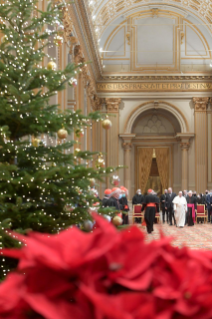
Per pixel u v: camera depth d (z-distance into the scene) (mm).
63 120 4953
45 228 4766
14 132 5020
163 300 819
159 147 29469
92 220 5000
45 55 5148
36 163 4988
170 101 27844
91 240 887
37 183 4512
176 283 852
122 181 27688
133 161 29453
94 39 22406
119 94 27766
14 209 4352
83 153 5121
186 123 27562
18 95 4508
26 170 4844
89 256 834
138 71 27750
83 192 5102
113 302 767
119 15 27719
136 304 789
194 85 27609
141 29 28391
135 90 27734
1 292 872
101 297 761
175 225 19688
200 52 28250
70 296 872
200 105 27500
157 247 895
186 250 974
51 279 867
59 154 5051
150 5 27531
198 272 874
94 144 27125
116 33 28391
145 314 779
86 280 829
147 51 28281
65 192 4832
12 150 4762
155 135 29453
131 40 28328
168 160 29328
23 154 4863
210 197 21156
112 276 833
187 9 27281
